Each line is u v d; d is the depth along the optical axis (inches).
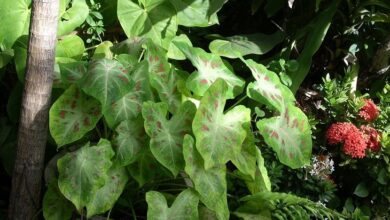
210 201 43.9
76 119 44.5
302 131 50.2
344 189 58.9
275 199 47.3
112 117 44.8
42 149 44.8
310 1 62.9
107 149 42.4
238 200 49.1
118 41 62.7
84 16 55.1
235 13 69.4
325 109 58.6
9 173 50.8
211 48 59.0
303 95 61.7
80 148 42.7
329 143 56.1
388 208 55.8
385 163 54.6
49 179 45.4
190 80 48.2
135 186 47.8
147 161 45.5
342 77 63.2
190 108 46.1
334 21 63.2
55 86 46.9
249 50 59.4
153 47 49.1
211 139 44.6
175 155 44.1
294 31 63.5
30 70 42.3
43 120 43.8
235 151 45.4
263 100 48.4
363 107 56.7
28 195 45.4
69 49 53.6
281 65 56.5
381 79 63.8
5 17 52.3
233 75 51.4
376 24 62.4
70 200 41.3
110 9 60.5
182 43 50.3
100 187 41.6
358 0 60.7
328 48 64.1
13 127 52.6
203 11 61.4
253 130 58.5
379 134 55.2
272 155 54.8
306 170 54.1
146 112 44.0
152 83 47.7
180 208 43.9
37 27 41.2
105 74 43.8
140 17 58.6
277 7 63.8
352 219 52.6
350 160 55.0
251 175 46.1
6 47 52.4
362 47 62.7
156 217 42.8
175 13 59.2
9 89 55.9
